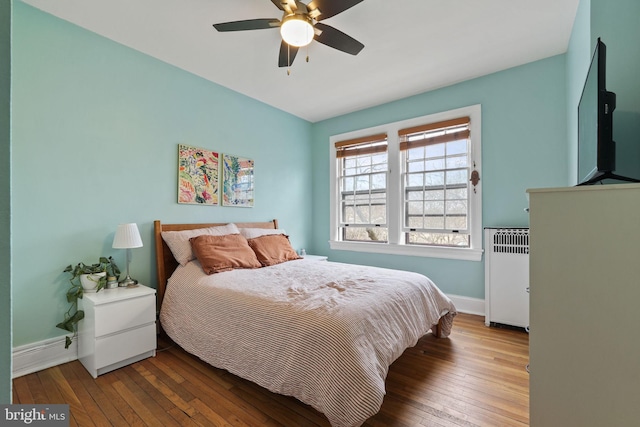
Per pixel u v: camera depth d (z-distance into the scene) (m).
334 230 4.34
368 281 2.21
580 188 0.92
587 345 0.91
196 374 2.00
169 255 2.76
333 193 4.35
